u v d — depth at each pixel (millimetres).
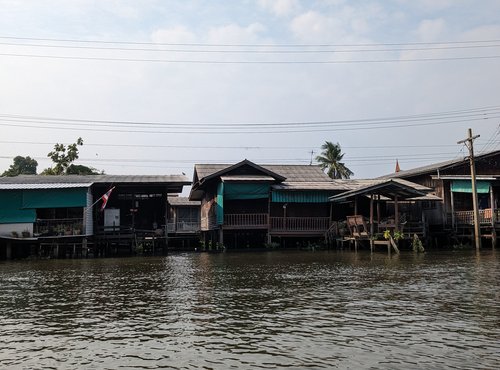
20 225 29844
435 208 36875
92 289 14812
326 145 63219
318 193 36156
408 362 7027
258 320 9914
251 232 36750
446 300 11750
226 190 34812
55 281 16938
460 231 34406
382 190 28875
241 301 12172
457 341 8086
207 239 42781
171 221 52625
